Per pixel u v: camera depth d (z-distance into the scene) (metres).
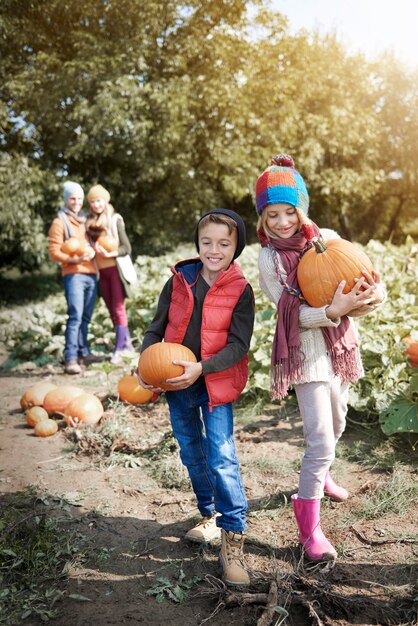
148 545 2.92
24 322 9.08
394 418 3.90
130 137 16.03
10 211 14.75
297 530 2.98
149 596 2.49
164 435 4.34
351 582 2.49
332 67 22.22
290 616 2.30
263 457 3.94
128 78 15.48
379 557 2.69
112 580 2.62
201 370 2.54
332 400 2.83
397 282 7.11
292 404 5.07
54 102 16.11
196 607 2.41
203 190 18.45
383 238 29.84
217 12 18.47
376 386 4.50
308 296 2.61
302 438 4.30
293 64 21.05
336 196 23.19
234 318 2.61
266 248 2.78
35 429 4.67
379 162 26.28
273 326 5.72
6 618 2.32
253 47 19.33
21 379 6.68
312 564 2.65
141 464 3.98
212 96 16.84
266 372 5.26
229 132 18.11
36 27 17.81
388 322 5.69
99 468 3.94
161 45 17.73
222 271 2.60
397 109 25.66
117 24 17.20
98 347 7.79
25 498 3.47
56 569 2.70
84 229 6.77
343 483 3.47
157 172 16.72
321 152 20.08
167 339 2.80
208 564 2.72
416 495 3.23
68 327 6.71
